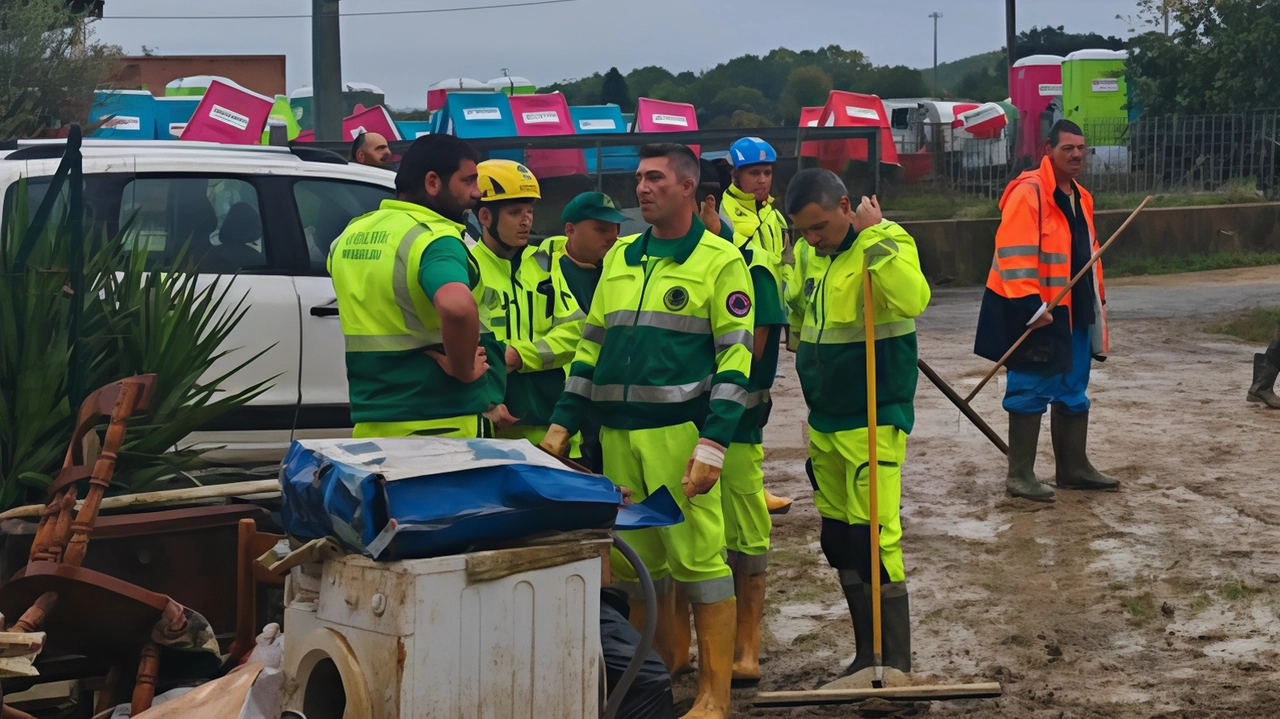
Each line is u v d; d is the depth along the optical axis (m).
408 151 4.00
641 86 53.78
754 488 4.79
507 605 3.05
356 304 3.95
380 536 2.91
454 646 2.97
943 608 5.52
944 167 23.95
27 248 4.46
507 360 4.91
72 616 3.76
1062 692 4.56
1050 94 27.42
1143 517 6.83
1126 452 8.36
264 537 4.21
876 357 4.68
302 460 3.33
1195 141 23.19
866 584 4.71
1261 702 4.41
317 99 15.62
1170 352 12.59
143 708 3.82
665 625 4.67
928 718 4.35
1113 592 5.64
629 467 4.33
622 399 4.29
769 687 4.77
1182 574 5.84
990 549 6.38
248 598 4.19
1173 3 26.16
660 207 4.22
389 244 3.87
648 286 4.29
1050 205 7.22
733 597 4.32
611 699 3.41
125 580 4.13
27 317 4.36
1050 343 7.19
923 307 4.58
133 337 4.65
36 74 13.16
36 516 4.17
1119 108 26.83
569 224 5.04
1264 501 7.06
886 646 4.64
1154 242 21.03
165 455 4.62
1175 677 4.68
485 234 4.98
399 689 2.90
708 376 4.30
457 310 3.61
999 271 7.22
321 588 3.15
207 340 4.86
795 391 11.24
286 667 3.24
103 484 3.81
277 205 6.10
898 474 4.73
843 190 4.67
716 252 4.24
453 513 2.99
